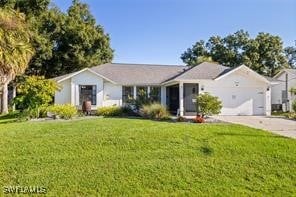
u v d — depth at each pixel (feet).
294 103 84.17
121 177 28.32
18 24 60.23
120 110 77.10
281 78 117.29
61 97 87.92
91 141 36.88
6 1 101.76
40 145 35.24
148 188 26.91
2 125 51.78
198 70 85.92
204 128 45.83
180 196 25.91
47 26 121.29
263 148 36.37
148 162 31.37
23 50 56.65
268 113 86.22
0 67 54.29
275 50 169.37
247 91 85.76
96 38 129.49
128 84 92.48
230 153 34.63
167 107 89.71
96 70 96.73
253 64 164.96
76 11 131.95
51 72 128.26
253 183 28.50
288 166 31.86
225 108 84.38
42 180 27.30
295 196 26.48
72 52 124.16
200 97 67.31
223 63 173.99
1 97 104.83
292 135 46.32
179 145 36.55
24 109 66.33
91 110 81.76
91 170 29.32
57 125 47.37
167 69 103.24
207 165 31.27
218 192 26.68
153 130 42.55
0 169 28.86
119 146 35.70
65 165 30.19
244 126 52.31
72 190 26.08
